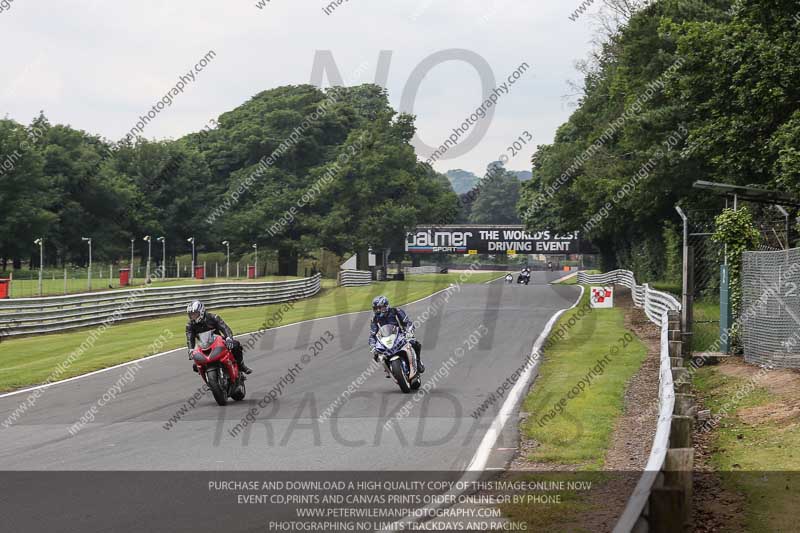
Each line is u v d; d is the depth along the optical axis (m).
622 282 113.56
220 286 79.69
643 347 42.56
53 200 162.38
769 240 44.00
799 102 45.41
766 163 48.25
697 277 73.62
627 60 79.06
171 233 183.00
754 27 48.16
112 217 177.50
